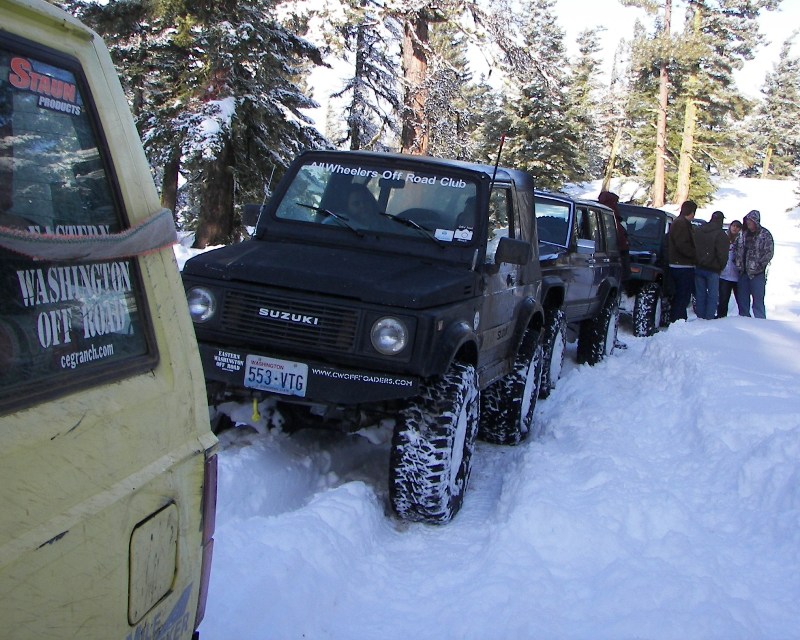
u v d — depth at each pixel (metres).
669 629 3.23
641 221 14.38
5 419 1.42
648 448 5.83
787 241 37.41
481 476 5.44
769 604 3.53
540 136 35.12
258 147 19.50
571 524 4.07
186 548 1.94
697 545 4.05
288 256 4.65
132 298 1.84
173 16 19.22
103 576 1.61
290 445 4.96
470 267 4.87
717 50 46.12
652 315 12.76
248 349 4.29
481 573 3.71
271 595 3.14
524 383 6.08
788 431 5.04
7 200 1.56
